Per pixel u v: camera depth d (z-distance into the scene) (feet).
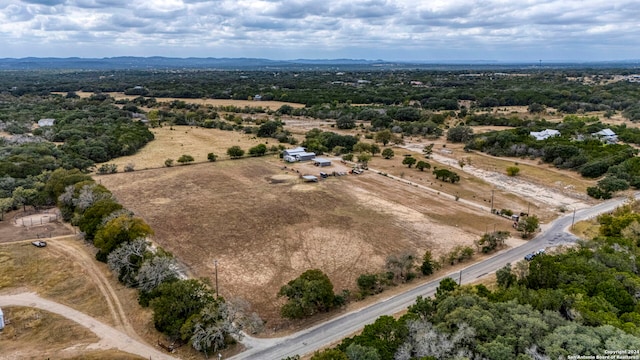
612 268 161.58
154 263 177.27
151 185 340.39
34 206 282.56
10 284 188.24
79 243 228.02
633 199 291.17
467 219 273.54
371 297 181.88
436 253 224.94
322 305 171.22
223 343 147.64
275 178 362.94
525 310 130.31
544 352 112.98
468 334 120.26
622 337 110.93
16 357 140.56
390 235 247.29
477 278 196.44
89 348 145.79
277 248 229.86
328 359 115.34
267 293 184.96
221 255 220.64
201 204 295.89
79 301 175.94
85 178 293.02
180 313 154.40
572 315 130.82
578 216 276.82
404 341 126.00
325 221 267.18
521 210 290.76
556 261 171.12
